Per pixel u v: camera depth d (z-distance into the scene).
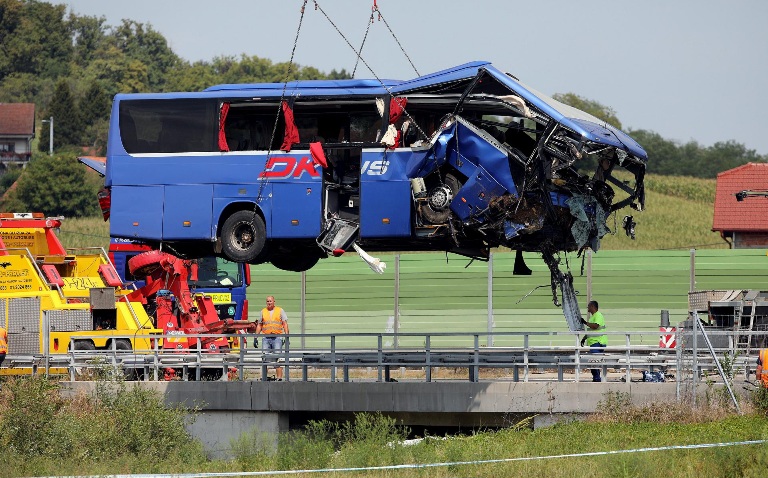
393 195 95.69
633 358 100.06
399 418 102.50
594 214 94.38
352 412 103.38
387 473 79.94
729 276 146.50
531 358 105.75
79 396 102.00
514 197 92.62
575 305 99.38
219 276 136.75
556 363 100.12
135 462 87.75
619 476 75.44
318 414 104.31
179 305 119.31
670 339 117.62
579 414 98.00
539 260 149.00
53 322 115.81
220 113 100.50
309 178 98.44
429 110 96.94
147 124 101.94
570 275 99.62
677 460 79.25
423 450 86.31
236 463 88.50
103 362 106.25
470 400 99.31
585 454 80.75
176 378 116.62
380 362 102.50
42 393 96.81
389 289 151.88
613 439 87.50
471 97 94.50
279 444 95.19
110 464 86.19
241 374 104.81
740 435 85.25
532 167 92.12
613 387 98.19
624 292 147.75
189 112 101.12
